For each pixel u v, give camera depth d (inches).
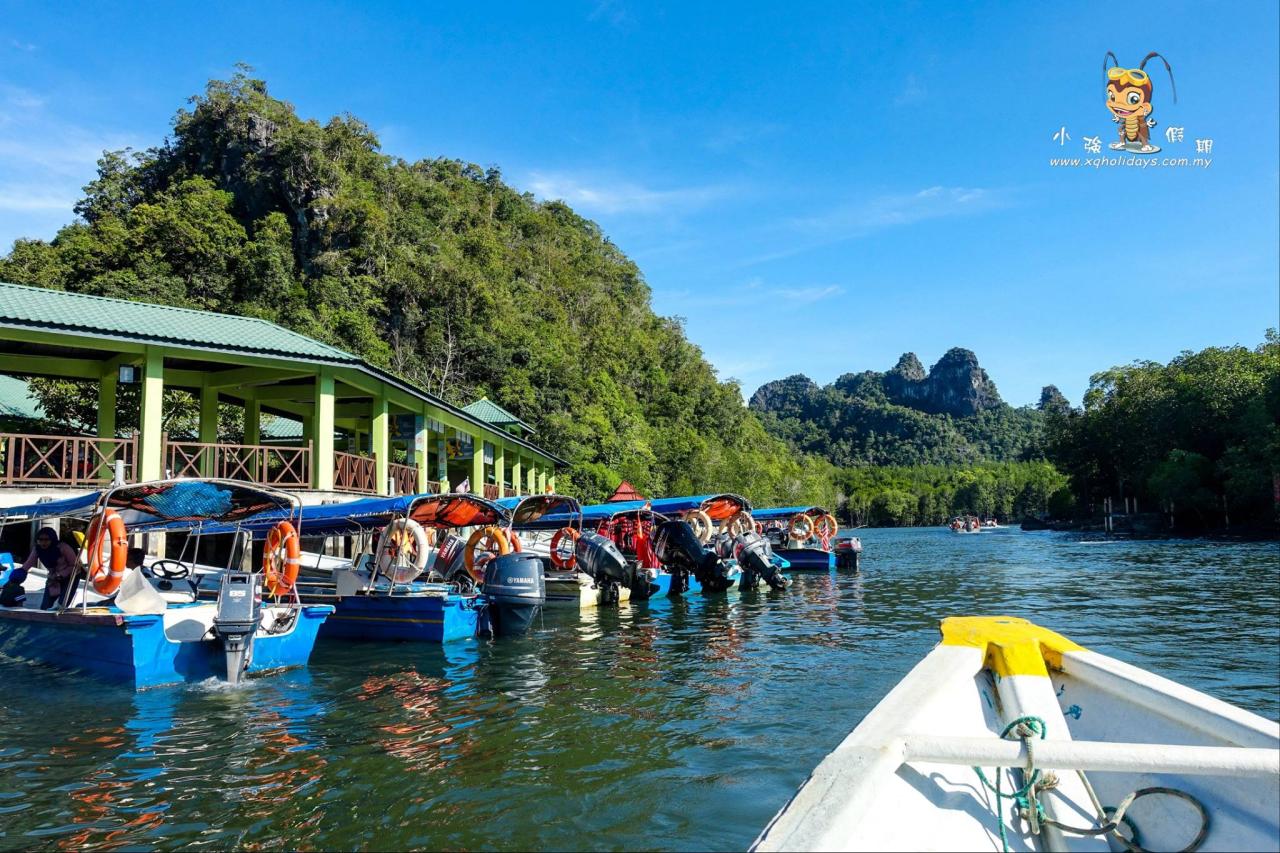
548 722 300.7
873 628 540.4
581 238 3619.6
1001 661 166.4
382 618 482.6
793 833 91.7
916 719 128.2
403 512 494.0
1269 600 650.8
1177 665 401.4
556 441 1679.4
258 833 202.5
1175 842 128.3
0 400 850.1
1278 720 305.1
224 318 681.6
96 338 558.3
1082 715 155.6
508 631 495.5
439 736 282.4
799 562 1056.8
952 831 116.3
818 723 299.4
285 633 390.6
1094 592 741.9
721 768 249.3
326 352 674.8
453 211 2423.7
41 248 1439.5
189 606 374.6
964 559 1310.3
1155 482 1948.8
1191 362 2242.9
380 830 204.2
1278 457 1631.4
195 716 307.7
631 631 532.4
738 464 2576.3
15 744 272.4
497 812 215.2
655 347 3068.4
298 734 284.5
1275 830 122.3
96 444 605.3
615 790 230.8
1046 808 136.2
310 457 684.7
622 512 751.1
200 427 748.0
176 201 1561.3
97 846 195.3
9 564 514.9
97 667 355.9
